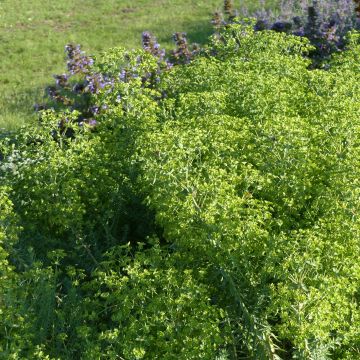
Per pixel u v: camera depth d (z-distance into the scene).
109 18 19.73
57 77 8.80
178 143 4.59
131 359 3.68
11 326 4.02
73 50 8.57
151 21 18.47
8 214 5.06
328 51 9.97
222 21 11.56
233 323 4.13
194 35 15.70
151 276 4.11
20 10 21.67
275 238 3.77
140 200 5.59
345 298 3.68
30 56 15.73
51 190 5.30
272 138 4.68
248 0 19.16
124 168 5.73
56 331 4.39
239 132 4.96
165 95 7.82
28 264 5.13
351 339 3.67
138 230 5.61
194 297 3.80
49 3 22.58
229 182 4.45
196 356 3.56
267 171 4.56
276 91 5.67
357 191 4.03
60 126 7.58
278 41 7.25
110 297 3.94
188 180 4.36
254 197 4.66
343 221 3.97
